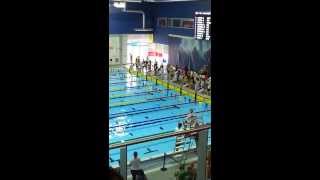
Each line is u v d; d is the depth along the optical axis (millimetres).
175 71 18609
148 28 21047
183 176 5000
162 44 20406
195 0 17469
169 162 5797
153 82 19656
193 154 5504
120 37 21531
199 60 17125
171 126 12422
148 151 9703
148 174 5426
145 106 14945
